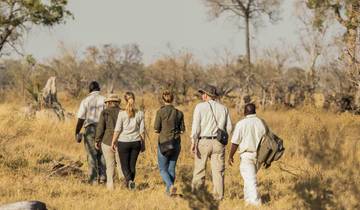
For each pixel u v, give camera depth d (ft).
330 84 403.75
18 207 81.10
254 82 476.54
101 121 111.04
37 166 131.44
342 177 77.10
